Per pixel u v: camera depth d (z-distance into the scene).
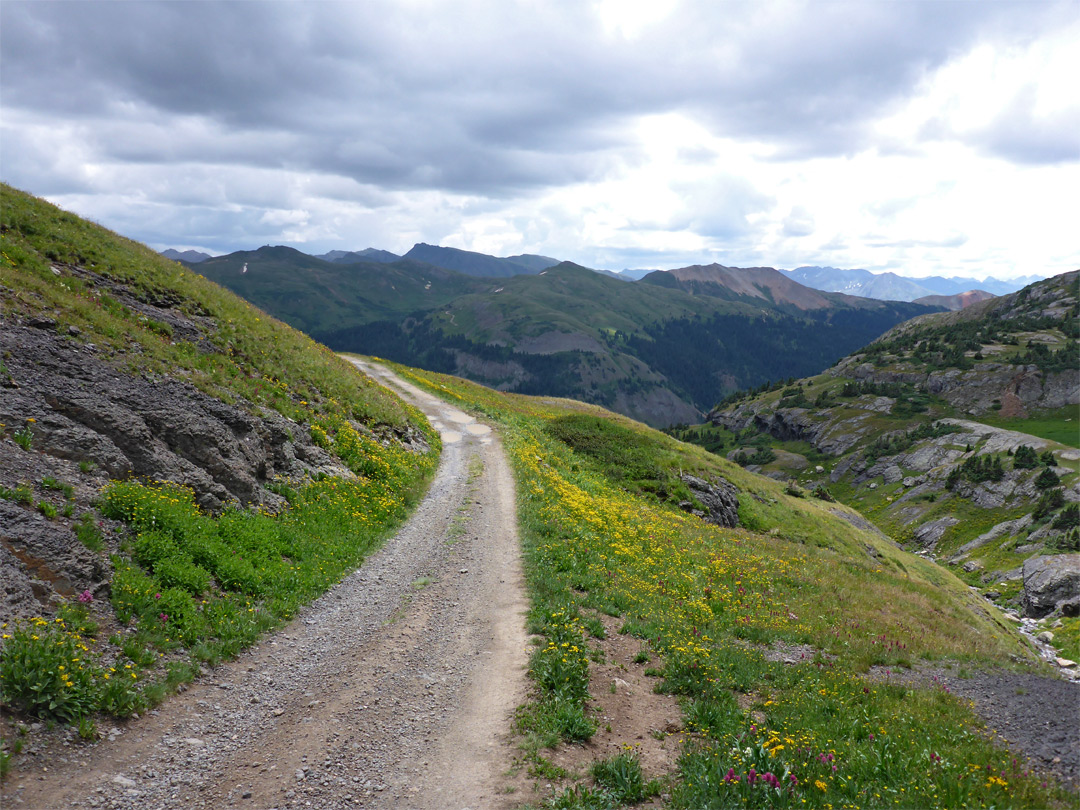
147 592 12.70
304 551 18.94
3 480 12.94
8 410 15.07
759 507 58.25
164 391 20.41
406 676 12.57
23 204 30.53
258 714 10.61
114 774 8.29
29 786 7.57
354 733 10.23
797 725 11.67
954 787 9.02
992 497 154.25
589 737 10.52
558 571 20.61
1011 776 9.66
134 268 31.06
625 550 25.11
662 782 9.12
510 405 73.38
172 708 10.20
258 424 23.28
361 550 20.94
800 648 18.20
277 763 9.19
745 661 15.58
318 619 15.23
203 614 13.44
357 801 8.38
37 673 8.99
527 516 27.12
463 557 21.56
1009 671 18.70
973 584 118.38
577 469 46.62
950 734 11.74
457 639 14.66
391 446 34.50
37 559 11.45
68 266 27.64
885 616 24.41
